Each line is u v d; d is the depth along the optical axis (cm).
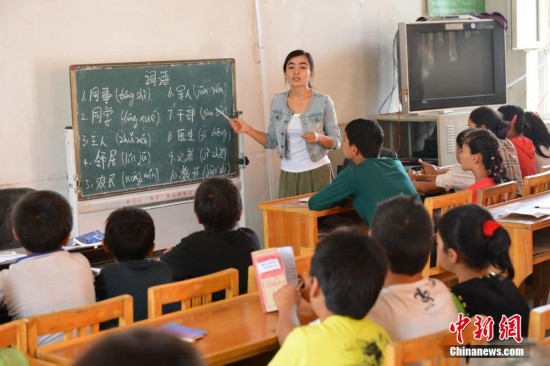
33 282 272
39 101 490
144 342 92
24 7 480
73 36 501
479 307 239
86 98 491
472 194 400
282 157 540
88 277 282
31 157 489
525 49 738
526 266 355
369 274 192
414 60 655
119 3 521
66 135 486
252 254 250
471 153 429
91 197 500
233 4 583
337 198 414
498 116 505
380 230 225
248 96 598
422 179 491
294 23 626
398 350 183
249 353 217
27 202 286
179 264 312
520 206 398
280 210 438
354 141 418
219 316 243
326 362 186
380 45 689
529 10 736
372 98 687
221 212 318
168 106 533
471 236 246
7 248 427
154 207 537
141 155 522
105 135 503
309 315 243
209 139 557
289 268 252
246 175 604
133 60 529
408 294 217
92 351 92
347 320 193
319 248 197
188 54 559
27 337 219
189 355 93
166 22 545
